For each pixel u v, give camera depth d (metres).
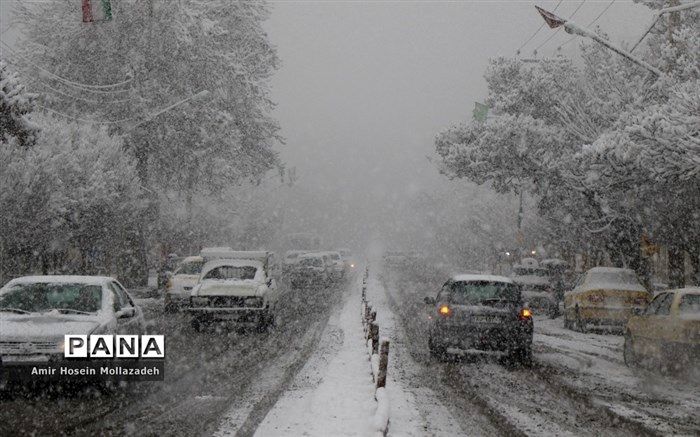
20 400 10.85
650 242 25.02
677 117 17.12
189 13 40.38
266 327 21.41
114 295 12.84
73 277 12.85
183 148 42.78
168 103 41.34
